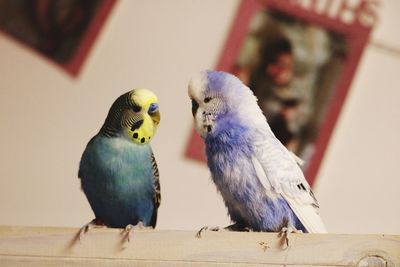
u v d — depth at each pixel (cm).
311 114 205
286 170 123
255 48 209
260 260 110
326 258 109
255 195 121
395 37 211
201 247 111
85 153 128
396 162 204
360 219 200
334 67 208
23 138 202
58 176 199
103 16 211
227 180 123
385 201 201
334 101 207
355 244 109
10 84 205
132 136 126
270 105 205
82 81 206
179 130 204
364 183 203
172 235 112
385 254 108
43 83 205
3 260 112
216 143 124
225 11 212
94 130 203
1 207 196
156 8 212
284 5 211
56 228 113
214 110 125
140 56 208
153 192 130
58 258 112
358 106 207
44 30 209
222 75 128
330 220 199
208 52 209
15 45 208
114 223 133
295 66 208
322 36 210
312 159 203
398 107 208
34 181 199
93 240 112
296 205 122
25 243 112
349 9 212
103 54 208
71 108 204
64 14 211
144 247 112
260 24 211
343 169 203
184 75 207
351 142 205
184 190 200
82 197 198
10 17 209
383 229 199
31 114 203
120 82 206
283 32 210
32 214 196
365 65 209
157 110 127
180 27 211
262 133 125
